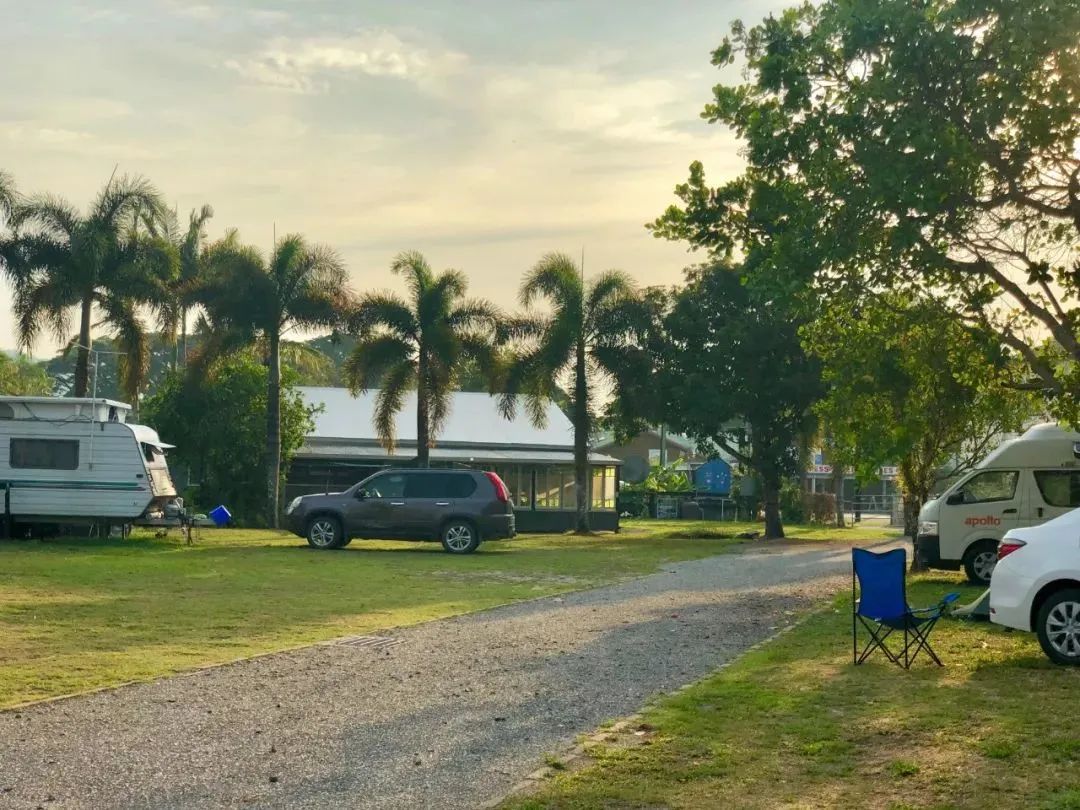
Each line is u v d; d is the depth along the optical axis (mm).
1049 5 11672
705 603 17875
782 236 13039
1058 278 14586
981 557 21328
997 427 26328
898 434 16641
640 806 6352
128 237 38562
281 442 43906
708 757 7457
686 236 15141
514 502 45688
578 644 12961
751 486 58188
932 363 15695
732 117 14141
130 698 9391
